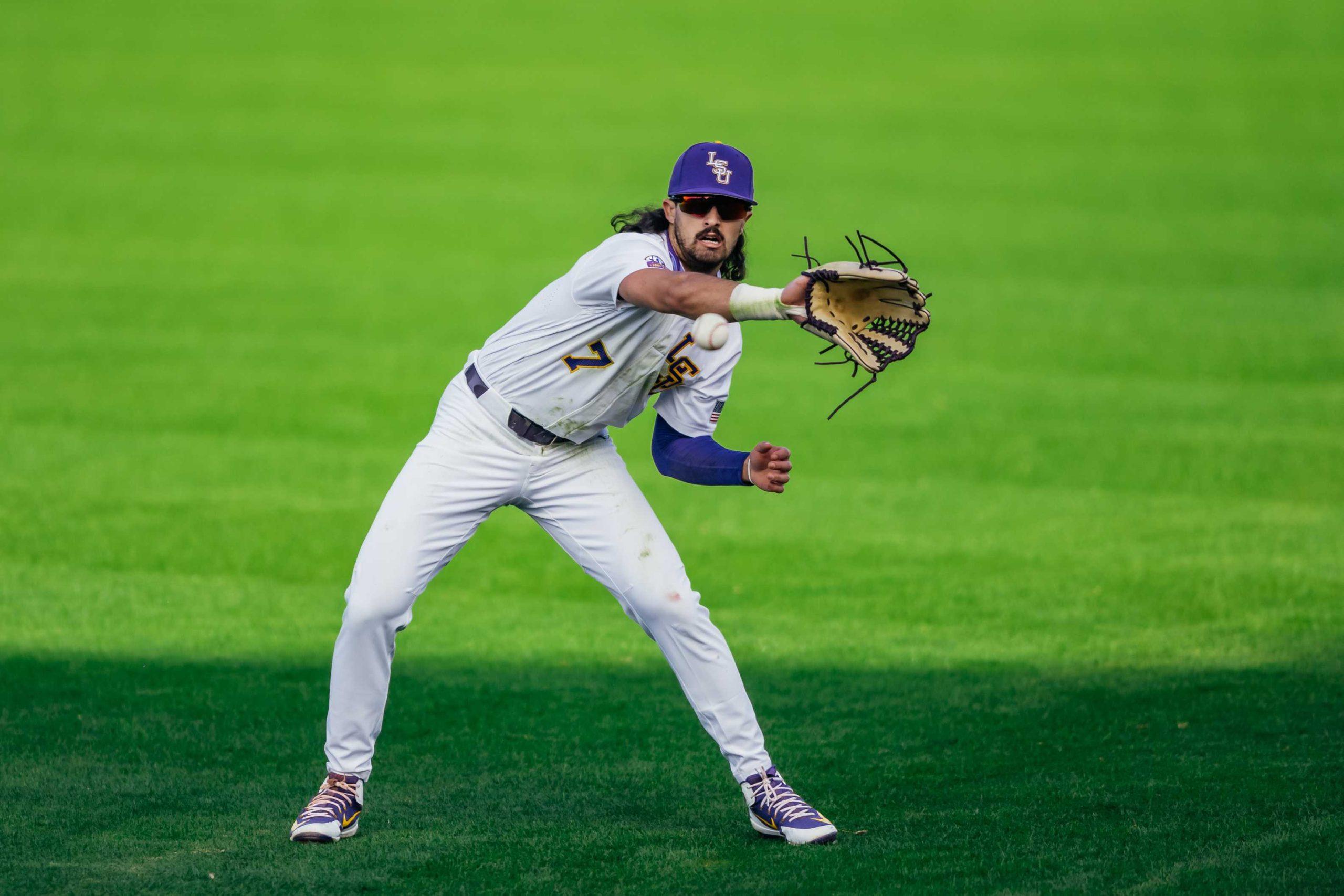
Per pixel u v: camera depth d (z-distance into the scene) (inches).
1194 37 5128.0
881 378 2015.3
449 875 566.6
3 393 1822.1
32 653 931.3
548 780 701.9
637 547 617.9
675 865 577.6
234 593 1106.7
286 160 3609.7
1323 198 3385.8
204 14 5123.0
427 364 2050.9
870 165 3656.5
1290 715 783.7
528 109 4188.0
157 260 2706.7
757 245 2869.1
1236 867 553.3
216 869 571.2
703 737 775.7
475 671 922.1
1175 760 706.8
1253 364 2073.1
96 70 4402.1
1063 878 548.1
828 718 810.2
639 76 4589.1
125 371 1963.6
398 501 614.2
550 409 609.6
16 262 2655.0
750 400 1904.5
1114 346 2191.2
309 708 824.9
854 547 1268.5
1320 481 1486.2
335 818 607.2
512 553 1266.0
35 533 1262.3
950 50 4965.6
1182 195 3410.4
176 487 1435.8
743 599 1113.4
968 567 1196.5
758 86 4500.5
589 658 956.6
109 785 684.1
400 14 5255.9
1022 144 3909.9
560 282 605.9
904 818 634.2
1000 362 2102.6
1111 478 1513.3
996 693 857.5
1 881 553.6
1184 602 1080.2
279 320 2305.6
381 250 2832.2
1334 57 4847.4
